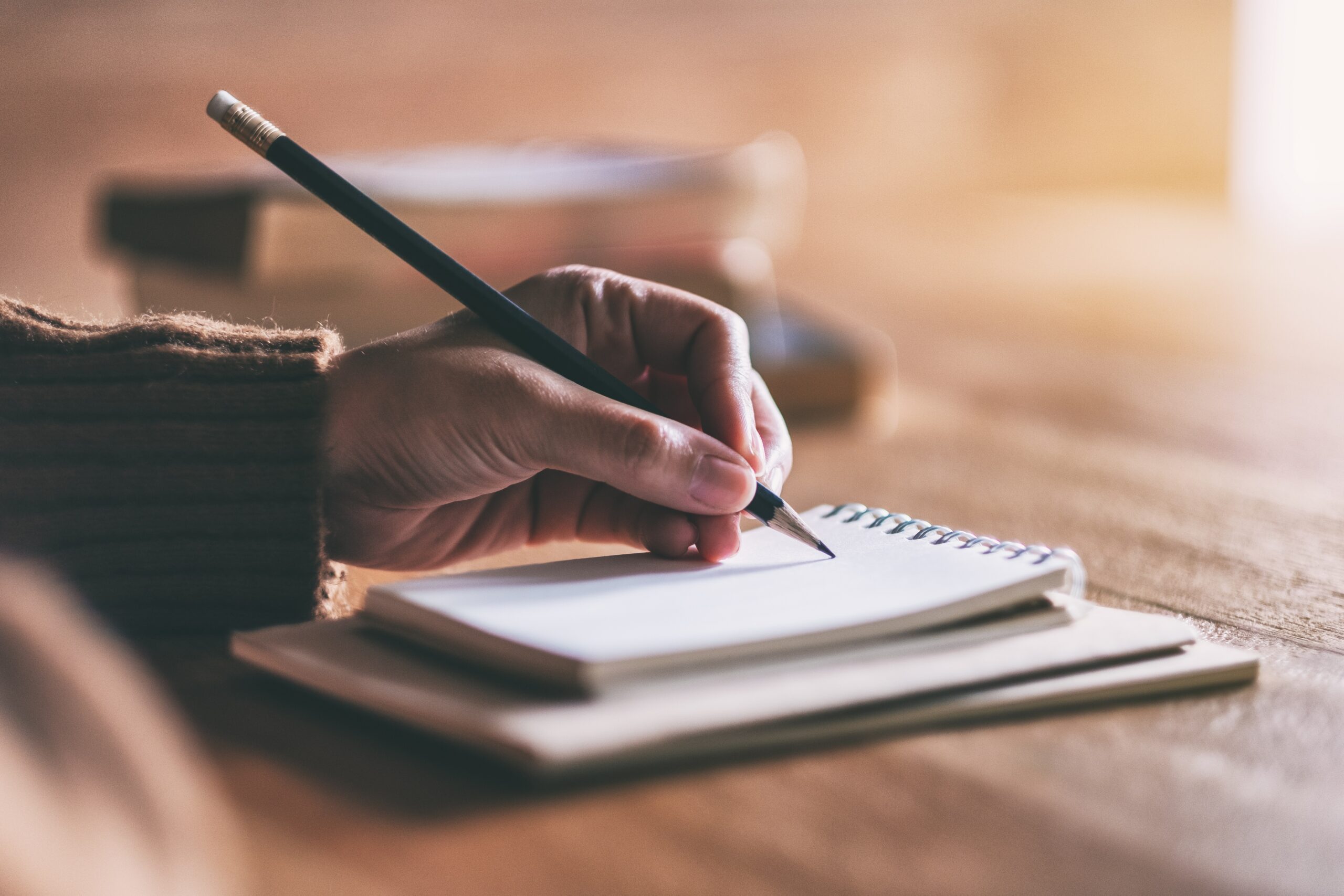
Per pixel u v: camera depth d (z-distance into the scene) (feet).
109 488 1.93
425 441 1.93
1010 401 4.18
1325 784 1.40
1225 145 10.43
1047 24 10.23
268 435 1.92
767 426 2.22
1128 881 1.19
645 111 9.02
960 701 1.54
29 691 0.73
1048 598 1.78
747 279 4.02
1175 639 1.72
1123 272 6.84
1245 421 3.84
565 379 1.96
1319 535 2.70
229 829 1.26
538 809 1.32
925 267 7.04
